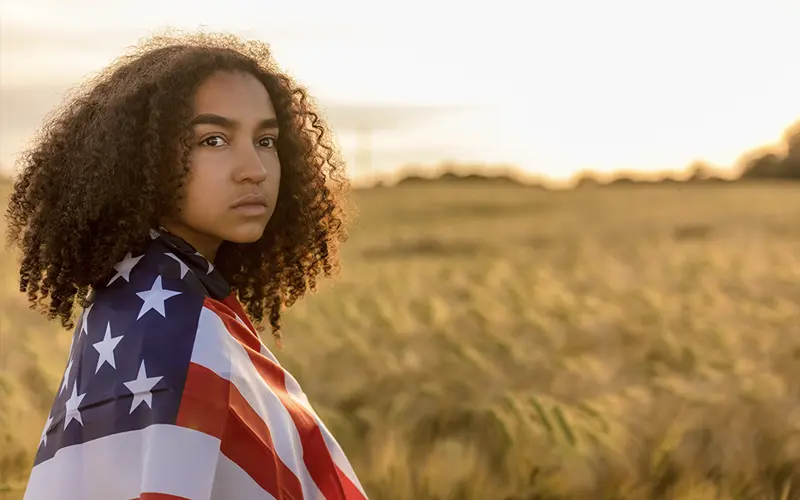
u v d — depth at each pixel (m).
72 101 2.03
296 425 1.83
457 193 64.00
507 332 8.48
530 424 4.50
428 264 21.27
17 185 2.05
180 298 1.70
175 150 1.79
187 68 1.81
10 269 16.78
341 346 7.27
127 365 1.62
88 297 1.83
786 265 16.25
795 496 4.37
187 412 1.57
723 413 5.13
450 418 5.38
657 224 39.00
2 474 4.16
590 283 14.58
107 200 1.80
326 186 2.31
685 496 4.34
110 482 1.59
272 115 1.89
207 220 1.81
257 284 2.31
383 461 4.37
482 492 4.27
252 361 1.78
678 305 10.46
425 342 7.77
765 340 7.69
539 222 42.28
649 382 6.68
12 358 6.98
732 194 62.78
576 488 4.29
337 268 2.44
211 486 1.56
